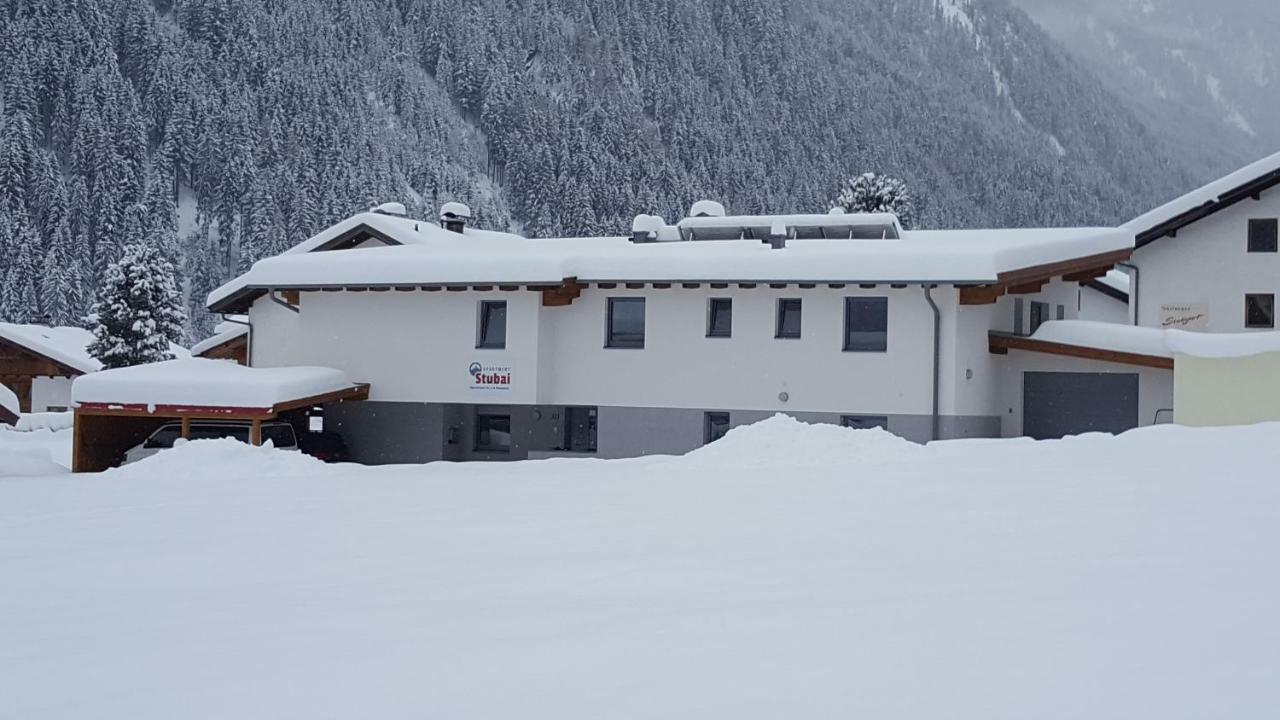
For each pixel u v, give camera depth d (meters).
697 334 30.05
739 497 13.71
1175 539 9.42
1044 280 30.30
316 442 31.98
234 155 155.88
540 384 31.02
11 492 17.56
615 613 7.46
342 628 7.34
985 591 7.59
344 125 174.50
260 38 182.00
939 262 27.30
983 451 18.31
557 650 6.52
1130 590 7.42
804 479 15.45
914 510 11.89
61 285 121.62
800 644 6.39
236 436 31.41
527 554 10.02
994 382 30.12
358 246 37.75
